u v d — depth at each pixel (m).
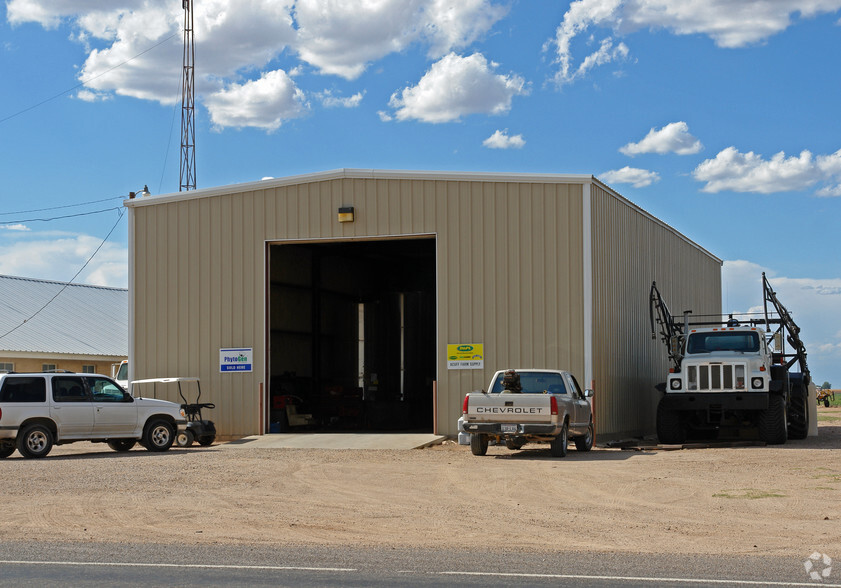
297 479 15.16
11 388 19.38
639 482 14.58
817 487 13.86
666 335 27.09
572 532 10.22
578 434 20.30
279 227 25.25
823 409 59.72
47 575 7.80
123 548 9.23
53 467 16.84
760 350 23.44
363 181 24.59
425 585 7.38
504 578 7.66
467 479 15.12
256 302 25.33
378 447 21.58
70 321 46.41
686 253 34.97
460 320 23.59
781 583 7.46
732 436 25.12
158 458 18.70
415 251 32.66
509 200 23.48
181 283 26.09
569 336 22.81
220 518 11.25
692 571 7.99
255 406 25.11
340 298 34.53
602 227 24.03
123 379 28.11
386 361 34.06
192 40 42.97
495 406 18.73
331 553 8.91
